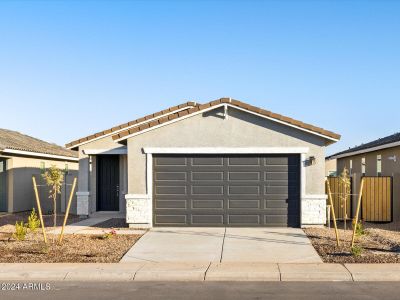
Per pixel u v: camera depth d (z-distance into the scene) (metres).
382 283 9.38
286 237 13.99
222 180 15.92
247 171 15.89
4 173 22.05
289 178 15.83
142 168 15.93
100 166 21.12
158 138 15.94
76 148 20.84
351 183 18.25
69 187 22.22
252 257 11.45
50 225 17.30
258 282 9.54
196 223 15.94
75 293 8.74
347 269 10.09
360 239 13.75
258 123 15.74
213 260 11.18
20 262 11.04
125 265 10.67
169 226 15.96
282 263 10.80
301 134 15.66
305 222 15.57
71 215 21.06
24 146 23.23
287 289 8.92
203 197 15.94
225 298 8.30
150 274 9.91
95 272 9.99
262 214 15.84
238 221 15.88
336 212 18.12
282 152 15.68
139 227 15.84
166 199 15.99
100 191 21.09
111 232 14.23
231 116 15.80
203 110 15.70
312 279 9.69
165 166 15.99
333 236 14.15
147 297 8.41
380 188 18.14
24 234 13.77
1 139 22.88
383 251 12.05
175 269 10.22
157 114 20.05
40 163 24.95
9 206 21.91
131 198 15.88
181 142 15.88
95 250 12.35
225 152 15.77
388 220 18.02
